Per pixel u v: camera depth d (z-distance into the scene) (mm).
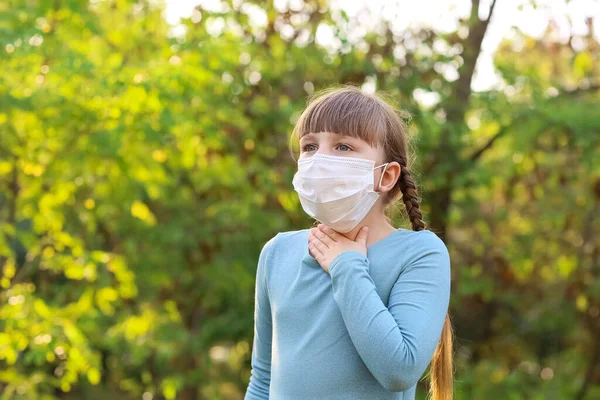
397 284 1967
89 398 10391
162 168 6852
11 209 6289
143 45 7117
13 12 5832
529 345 10648
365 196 2004
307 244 2141
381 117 2057
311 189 2002
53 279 7809
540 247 9641
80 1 6293
